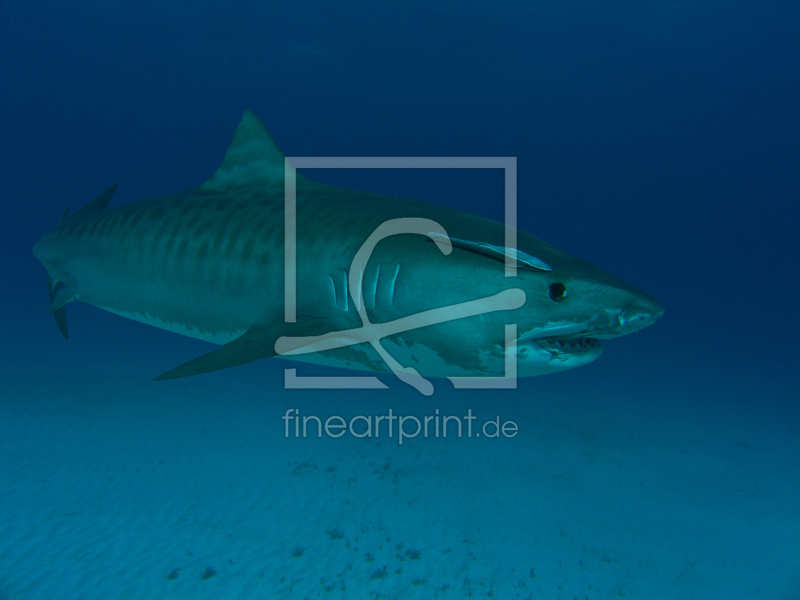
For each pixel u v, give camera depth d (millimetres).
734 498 7637
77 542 5562
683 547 6191
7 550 5359
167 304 3346
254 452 8133
